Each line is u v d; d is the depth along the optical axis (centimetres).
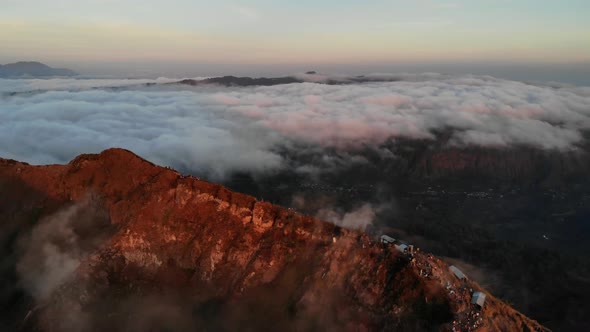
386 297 5919
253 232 7125
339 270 6425
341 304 6025
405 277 6050
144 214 7338
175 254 7038
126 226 7212
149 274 6862
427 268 6234
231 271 6788
